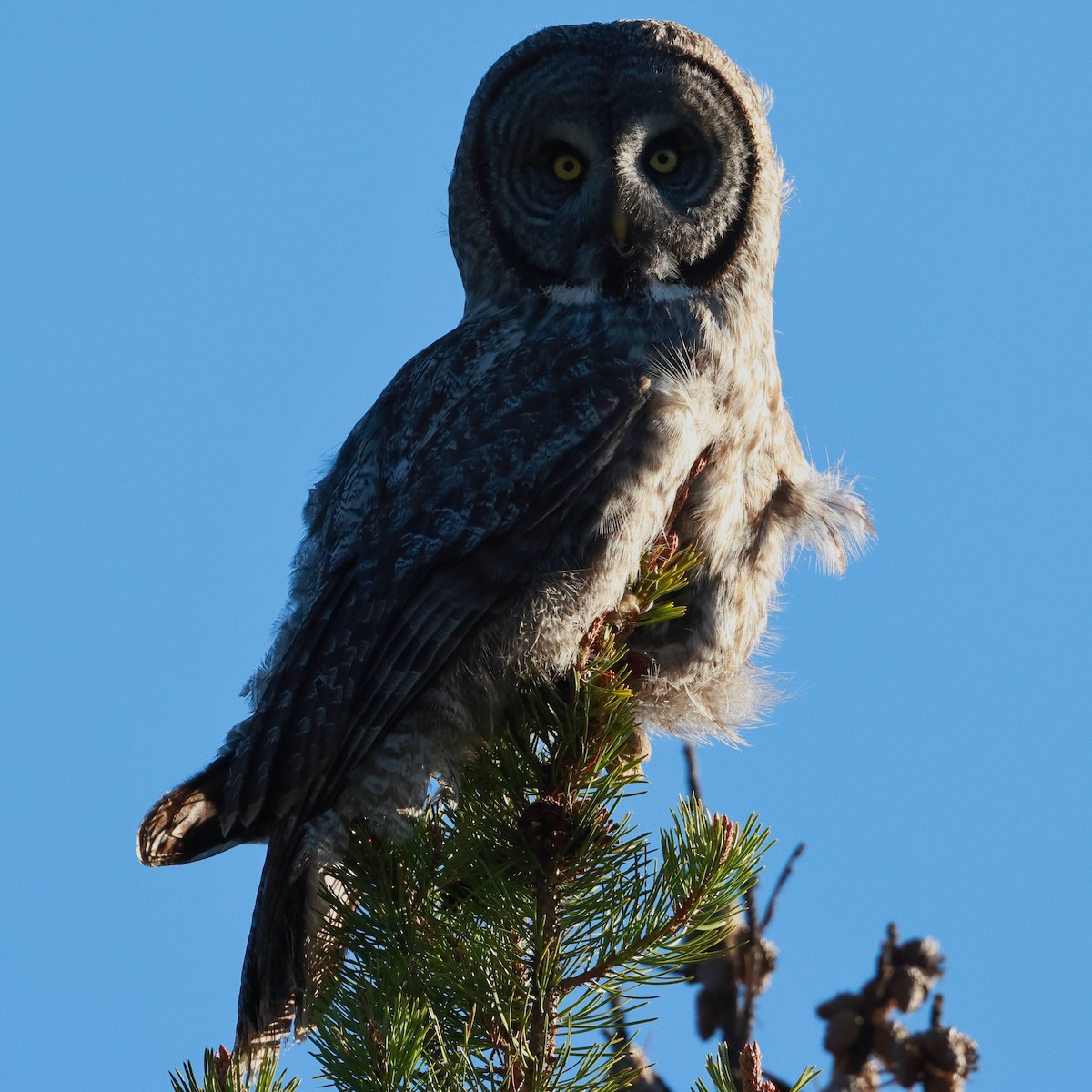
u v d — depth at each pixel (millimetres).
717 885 7289
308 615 9852
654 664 10555
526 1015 7180
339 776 9172
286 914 8914
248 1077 6348
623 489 9883
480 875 7770
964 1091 8766
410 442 10570
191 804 9633
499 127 11523
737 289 11008
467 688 9617
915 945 9148
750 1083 6160
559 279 11109
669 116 11102
